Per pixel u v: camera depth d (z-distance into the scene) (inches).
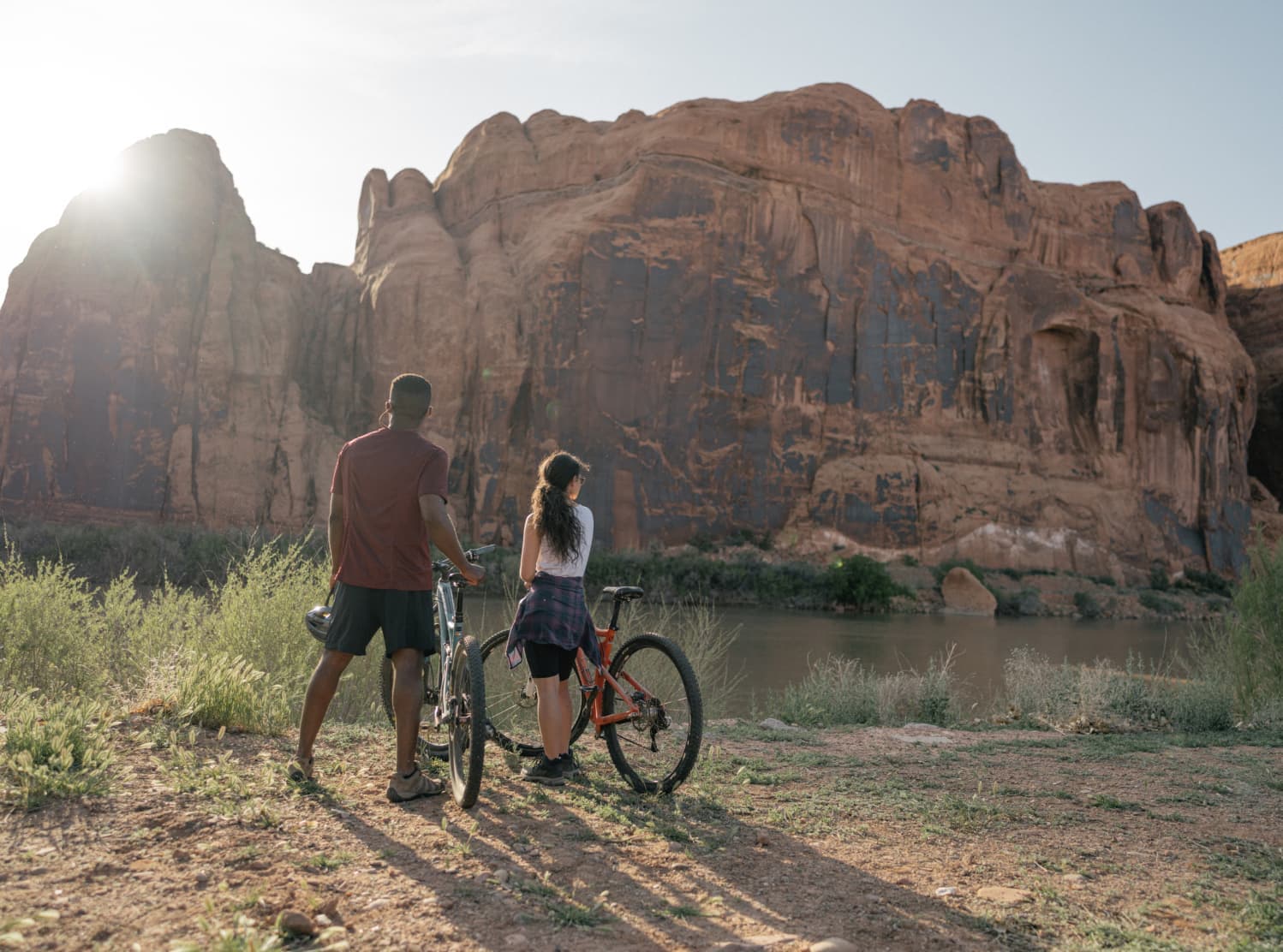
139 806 128.3
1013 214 3073.3
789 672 801.6
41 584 250.7
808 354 2704.2
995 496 2709.2
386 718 220.5
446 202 3014.3
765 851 134.8
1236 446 3255.4
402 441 151.1
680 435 2532.0
